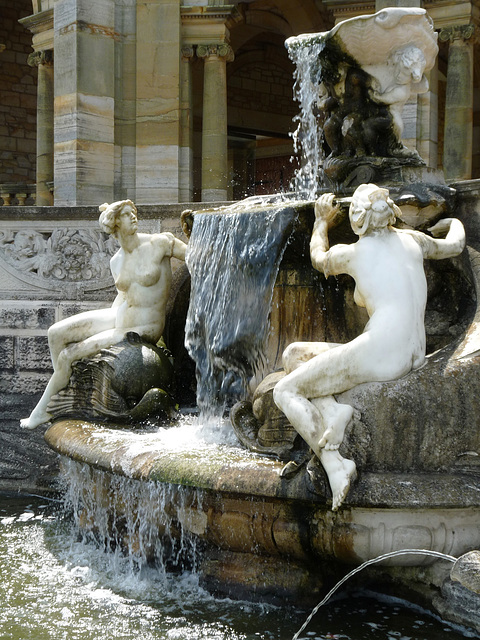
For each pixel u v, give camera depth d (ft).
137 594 17.11
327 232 18.94
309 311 20.52
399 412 15.75
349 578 16.88
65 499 23.82
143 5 41.73
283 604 16.37
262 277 20.24
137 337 23.24
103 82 41.14
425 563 16.06
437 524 15.61
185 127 42.57
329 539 15.84
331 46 21.17
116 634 15.14
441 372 16.14
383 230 17.20
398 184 20.43
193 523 17.16
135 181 42.22
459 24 40.88
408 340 16.30
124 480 18.48
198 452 17.90
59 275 28.96
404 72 21.16
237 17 43.55
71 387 23.26
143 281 23.41
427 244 17.62
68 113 40.68
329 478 15.30
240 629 15.34
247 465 16.52
